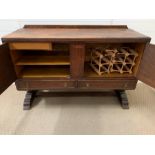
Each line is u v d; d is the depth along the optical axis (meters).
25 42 1.18
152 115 1.51
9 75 1.25
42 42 1.18
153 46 1.16
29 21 1.69
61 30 1.52
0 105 1.62
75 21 1.71
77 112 1.54
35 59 1.43
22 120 1.43
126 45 1.54
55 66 1.59
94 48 1.52
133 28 1.77
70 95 1.78
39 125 1.38
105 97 1.76
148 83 1.27
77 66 1.32
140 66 1.33
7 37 1.17
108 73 1.46
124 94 1.64
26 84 1.42
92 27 1.65
